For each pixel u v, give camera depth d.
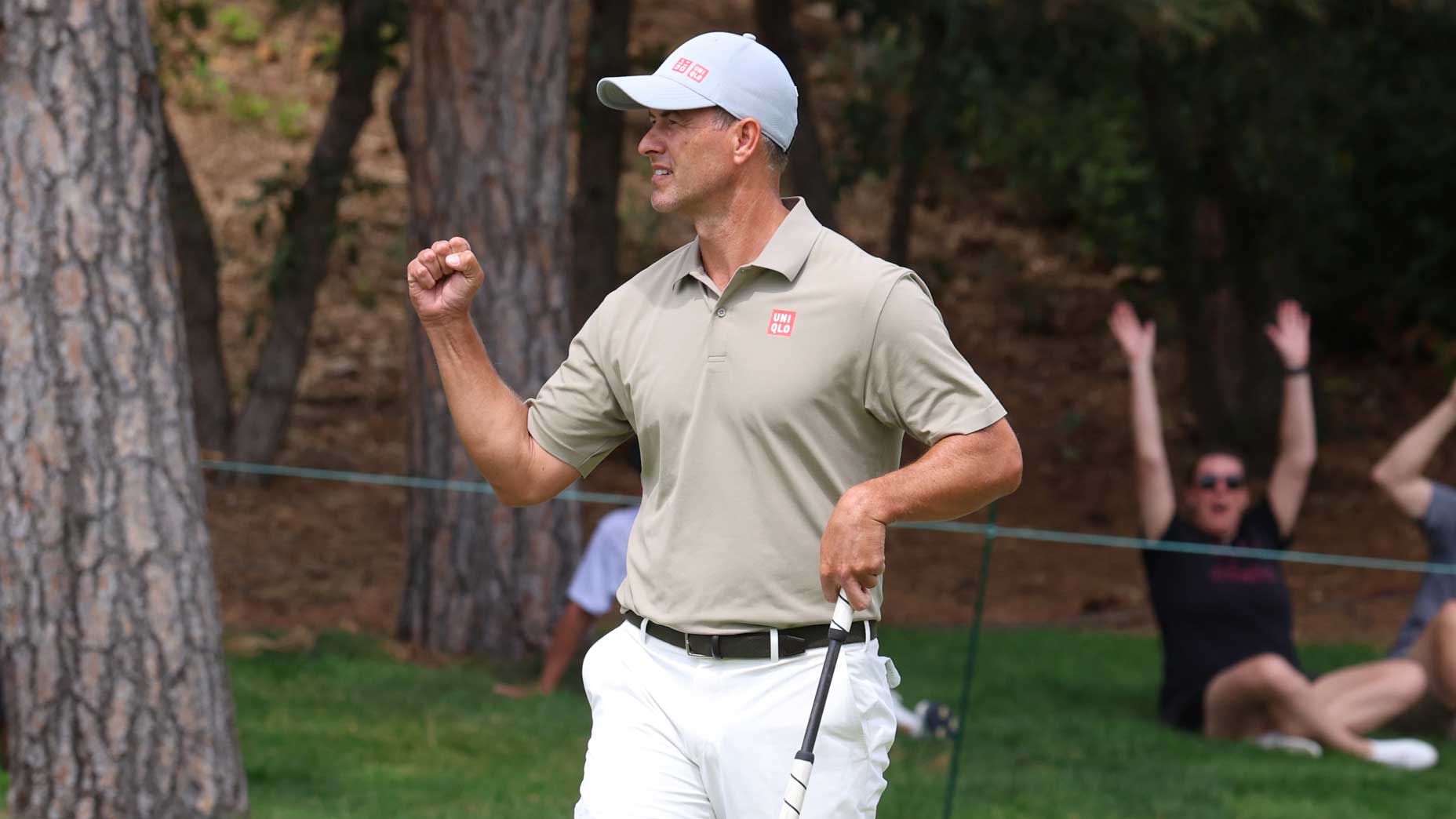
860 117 42.88
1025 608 38.72
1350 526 46.78
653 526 11.74
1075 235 72.50
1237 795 22.36
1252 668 24.83
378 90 70.75
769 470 11.23
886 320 11.02
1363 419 58.28
